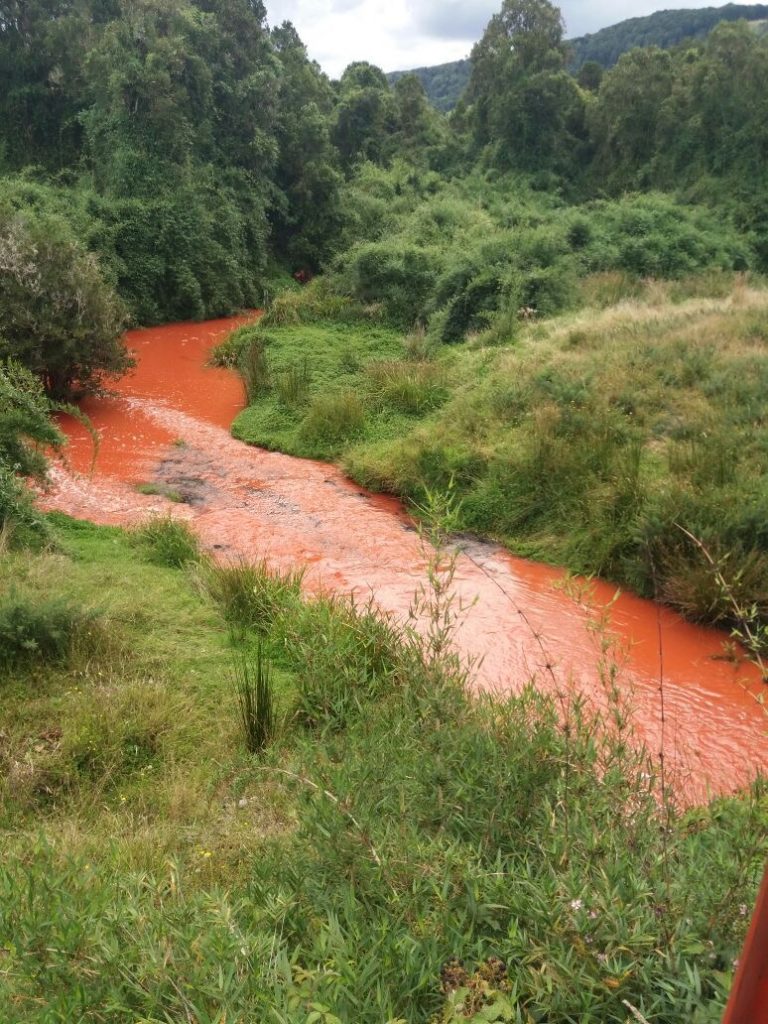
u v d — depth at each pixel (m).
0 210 11.92
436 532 3.43
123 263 18.83
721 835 2.49
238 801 3.59
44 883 2.15
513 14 29.88
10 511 6.62
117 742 4.11
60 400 11.67
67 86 23.08
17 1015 1.85
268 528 8.10
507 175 29.14
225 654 5.20
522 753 2.71
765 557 6.21
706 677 5.55
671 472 7.70
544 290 14.84
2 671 4.71
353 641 4.58
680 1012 1.74
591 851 2.13
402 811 2.49
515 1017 1.71
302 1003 1.69
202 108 21.75
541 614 6.43
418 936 2.01
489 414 9.61
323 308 16.02
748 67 25.66
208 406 12.40
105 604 5.36
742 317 11.91
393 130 33.78
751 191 24.70
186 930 1.93
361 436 10.23
